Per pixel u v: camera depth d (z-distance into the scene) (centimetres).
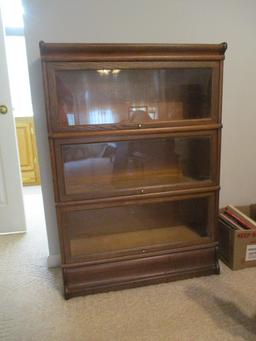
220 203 220
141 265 168
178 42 184
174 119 164
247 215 220
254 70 202
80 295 161
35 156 377
